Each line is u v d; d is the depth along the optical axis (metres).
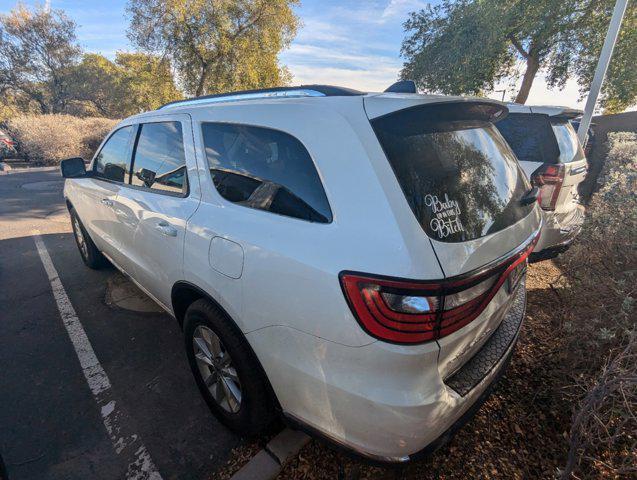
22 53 23.47
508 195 1.91
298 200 1.63
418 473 1.91
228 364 2.00
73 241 5.55
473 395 1.63
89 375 2.68
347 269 1.37
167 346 3.01
